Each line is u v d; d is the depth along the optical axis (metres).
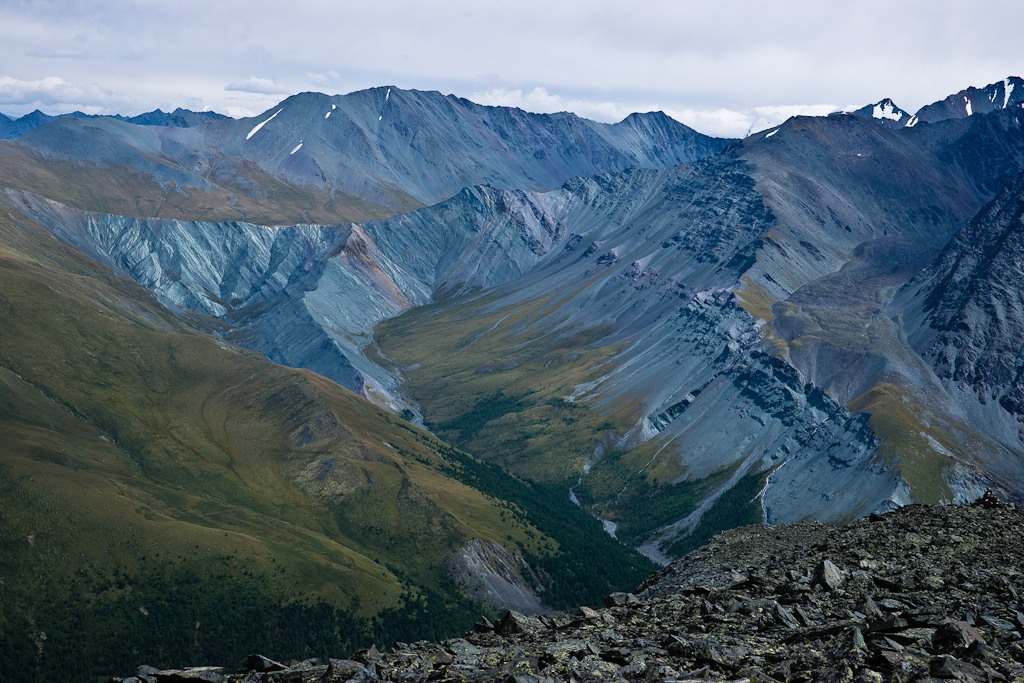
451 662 29.94
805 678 27.03
